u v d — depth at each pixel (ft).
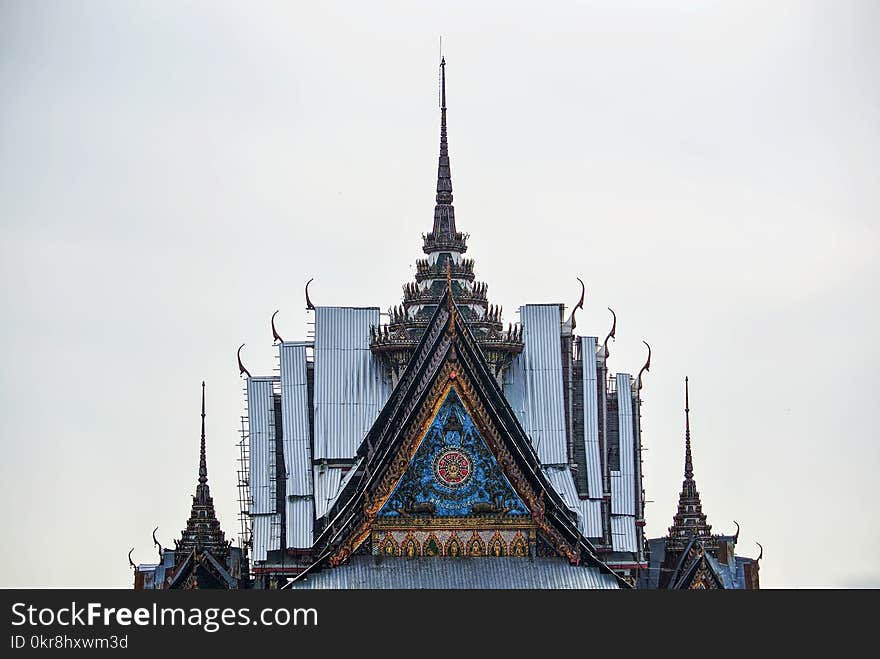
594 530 518.78
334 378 520.83
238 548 536.01
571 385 527.81
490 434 474.08
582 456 523.29
